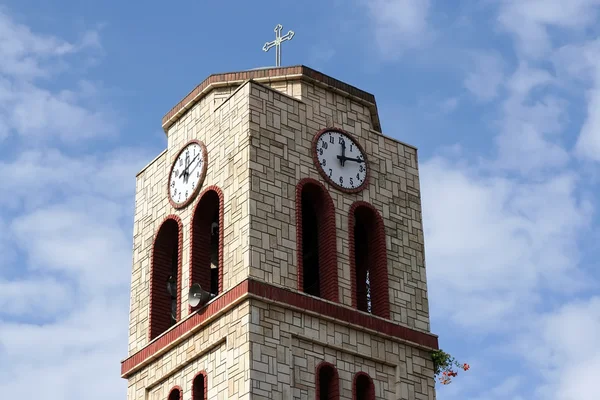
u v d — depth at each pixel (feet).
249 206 226.58
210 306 226.38
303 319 223.10
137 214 257.75
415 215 247.91
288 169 234.58
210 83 248.93
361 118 249.96
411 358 232.73
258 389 212.64
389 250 240.53
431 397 231.71
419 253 244.63
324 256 233.14
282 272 224.74
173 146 254.27
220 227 231.91
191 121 251.80
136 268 252.62
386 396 227.40
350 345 226.38
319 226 236.43
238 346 217.77
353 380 224.53
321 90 247.09
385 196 245.24
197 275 236.63
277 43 258.16
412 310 237.86
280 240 227.20
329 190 237.86
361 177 243.40
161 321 244.22
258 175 230.48
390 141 251.80
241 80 246.88
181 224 243.19
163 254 249.75
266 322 218.79
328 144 242.17
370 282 239.09
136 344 244.22
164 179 253.24
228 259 227.61
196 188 242.17
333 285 229.66
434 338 236.84
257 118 235.40
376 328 230.27
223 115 242.58
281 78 245.45
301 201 235.20
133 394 239.09
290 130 238.68
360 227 246.68
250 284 219.61
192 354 227.81
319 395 219.41
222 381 219.00
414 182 251.19
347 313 228.02
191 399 224.53
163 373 233.76
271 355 216.74
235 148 235.61
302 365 219.61
